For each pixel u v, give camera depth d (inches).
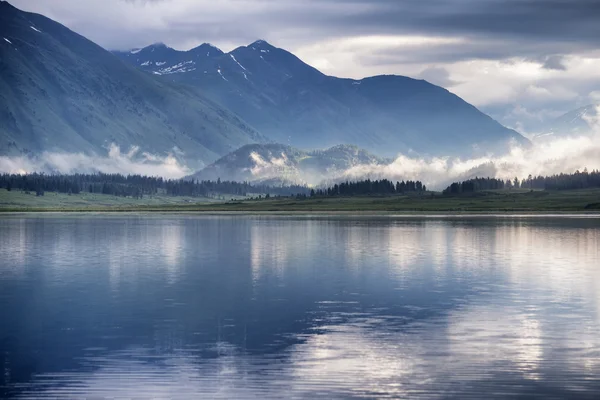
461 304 2753.4
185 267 4143.7
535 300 2837.1
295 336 2192.4
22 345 2087.8
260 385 1694.1
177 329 2305.6
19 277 3661.4
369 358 1921.8
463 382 1708.9
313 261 4458.7
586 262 4301.2
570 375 1759.4
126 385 1700.3
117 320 2458.2
